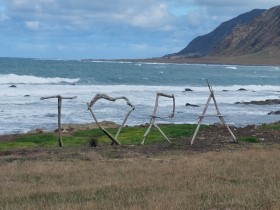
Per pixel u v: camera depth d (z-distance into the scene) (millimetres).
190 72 139250
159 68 166125
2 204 10039
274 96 64688
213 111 43219
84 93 58844
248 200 9680
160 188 11289
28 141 24094
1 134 28406
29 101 47406
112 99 22734
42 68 126625
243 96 63188
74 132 26938
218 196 10141
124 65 190875
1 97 51188
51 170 14539
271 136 25156
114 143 22109
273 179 12078
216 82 97312
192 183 11781
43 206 9641
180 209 8992
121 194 10688
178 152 19438
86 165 15609
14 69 113750
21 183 12711
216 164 14914
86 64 182625
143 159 17188
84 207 9344
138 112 41000
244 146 21109
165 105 47250
